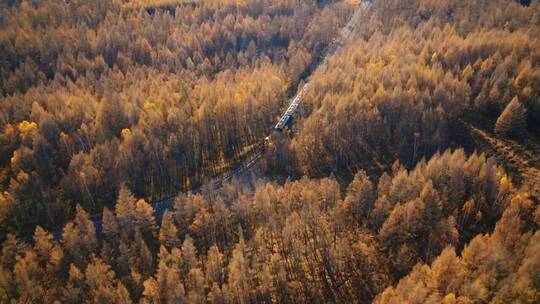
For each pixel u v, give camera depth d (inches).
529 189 4456.2
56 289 3764.8
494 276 3125.0
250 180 5260.8
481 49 6387.8
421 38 7155.5
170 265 3846.0
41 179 4906.5
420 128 5344.5
